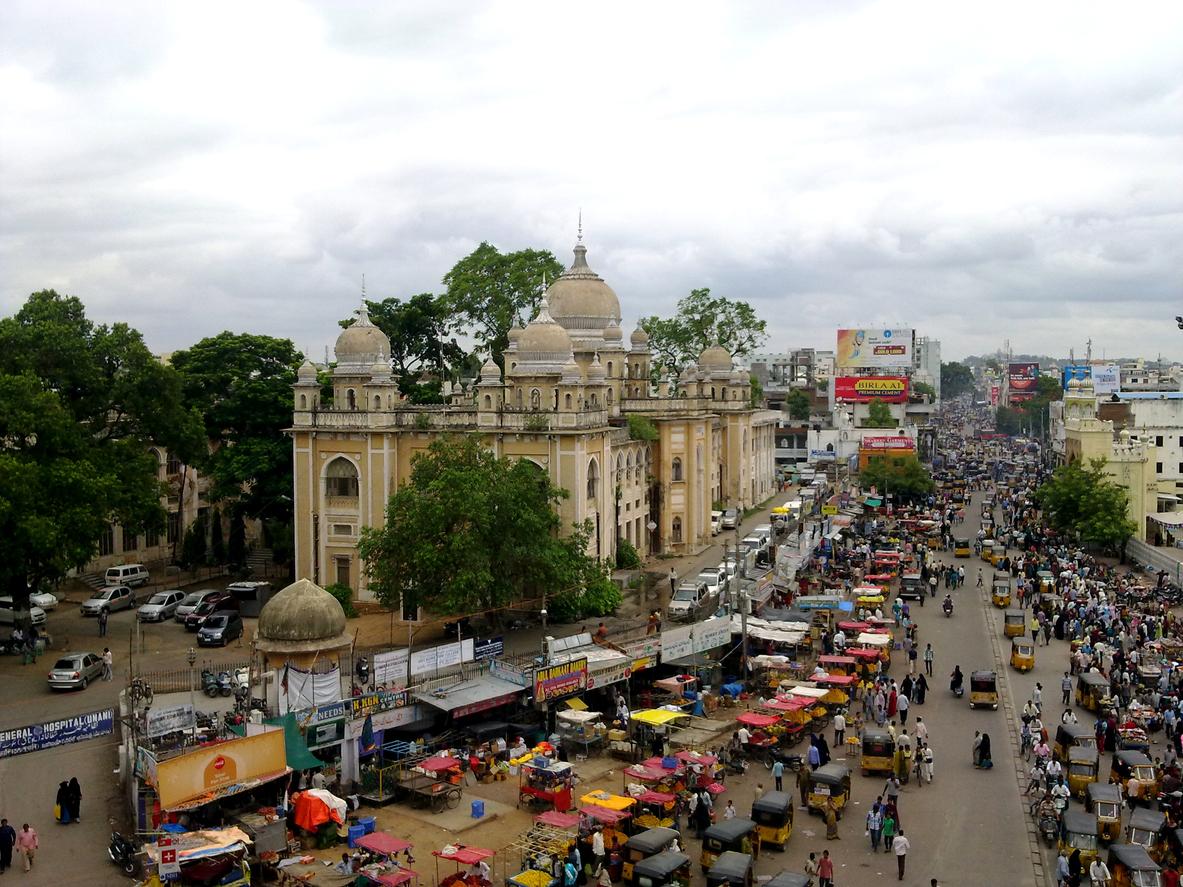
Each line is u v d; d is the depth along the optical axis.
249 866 34.81
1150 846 37.56
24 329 65.00
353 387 73.06
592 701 53.53
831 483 138.50
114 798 40.41
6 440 60.31
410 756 43.78
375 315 94.38
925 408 197.62
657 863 33.72
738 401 111.56
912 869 36.97
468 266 102.50
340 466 71.94
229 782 37.72
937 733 51.44
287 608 44.56
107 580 75.69
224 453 78.44
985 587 85.62
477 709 46.03
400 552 60.03
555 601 61.56
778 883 31.69
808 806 42.25
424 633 63.09
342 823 38.09
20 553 55.34
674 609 65.62
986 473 174.88
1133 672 57.97
